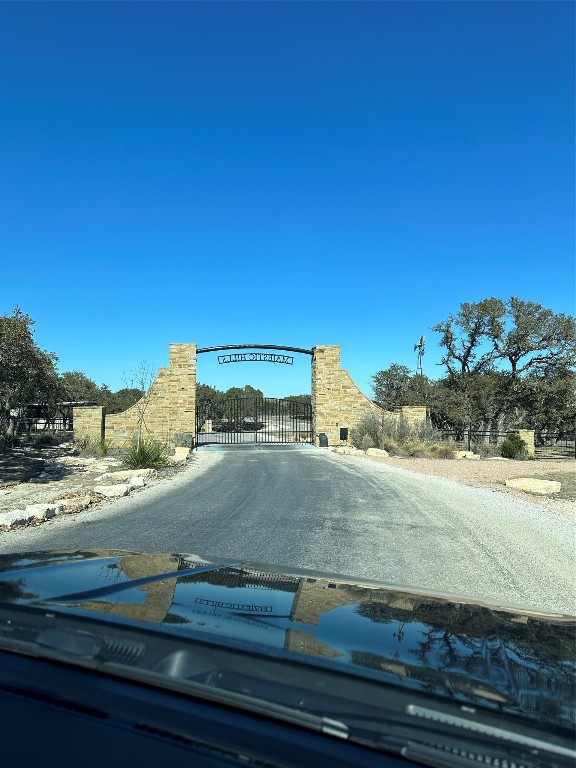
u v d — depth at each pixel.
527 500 12.71
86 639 1.92
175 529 9.05
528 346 38.22
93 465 19.95
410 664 1.86
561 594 5.73
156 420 28.70
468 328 40.56
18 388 19.75
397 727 1.49
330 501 12.16
